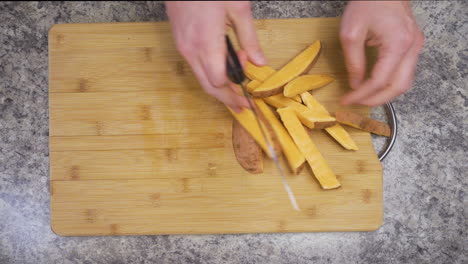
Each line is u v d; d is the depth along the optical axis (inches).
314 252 65.8
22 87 67.2
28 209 66.6
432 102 67.2
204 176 63.6
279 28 64.1
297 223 63.3
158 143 63.9
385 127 62.8
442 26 67.6
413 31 55.4
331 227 63.4
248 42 52.4
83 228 64.2
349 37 55.6
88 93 64.3
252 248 65.9
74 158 64.1
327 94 63.9
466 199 66.3
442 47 67.3
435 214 66.4
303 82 60.5
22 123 67.1
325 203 63.3
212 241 66.0
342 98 62.7
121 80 64.2
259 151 60.2
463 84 67.2
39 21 67.4
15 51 67.2
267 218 63.4
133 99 64.1
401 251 66.1
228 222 63.5
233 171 63.4
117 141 64.1
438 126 67.0
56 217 64.1
